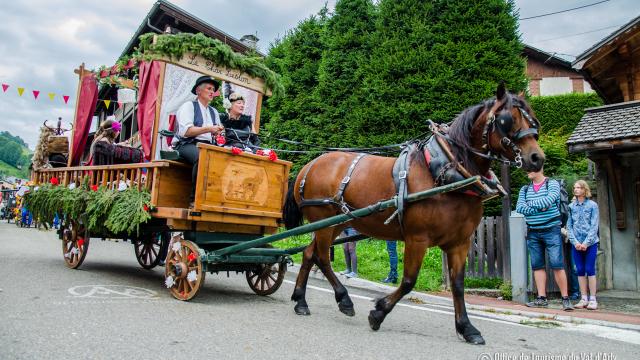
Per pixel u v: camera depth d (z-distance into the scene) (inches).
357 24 589.6
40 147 349.4
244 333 166.6
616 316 243.0
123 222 231.5
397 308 245.6
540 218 264.4
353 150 238.1
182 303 211.9
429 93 458.3
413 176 179.6
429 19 487.5
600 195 377.7
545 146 551.5
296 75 648.4
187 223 219.9
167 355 136.1
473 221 177.3
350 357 145.9
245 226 242.2
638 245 361.4
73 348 137.5
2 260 307.7
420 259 175.6
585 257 271.6
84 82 327.0
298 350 149.9
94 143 293.7
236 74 284.8
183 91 297.4
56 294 210.8
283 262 242.2
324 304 240.8
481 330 201.5
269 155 245.4
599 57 397.7
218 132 230.2
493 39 458.3
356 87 565.0
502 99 169.9
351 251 329.4
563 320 235.0
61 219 301.4
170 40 249.9
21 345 137.2
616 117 345.7
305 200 223.5
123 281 259.0
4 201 1221.7
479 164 177.8
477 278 325.7
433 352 157.6
